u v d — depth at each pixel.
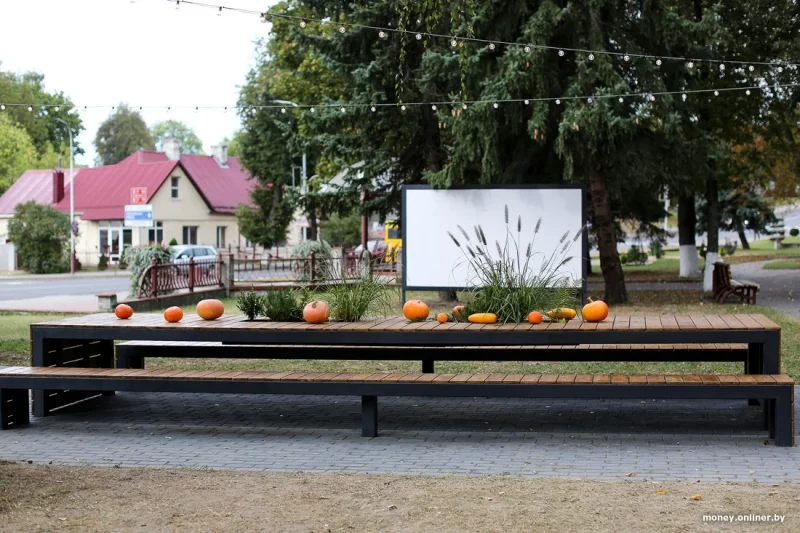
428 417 9.30
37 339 9.26
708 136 23.33
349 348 10.24
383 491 6.17
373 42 23.86
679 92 20.64
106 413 9.66
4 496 6.01
